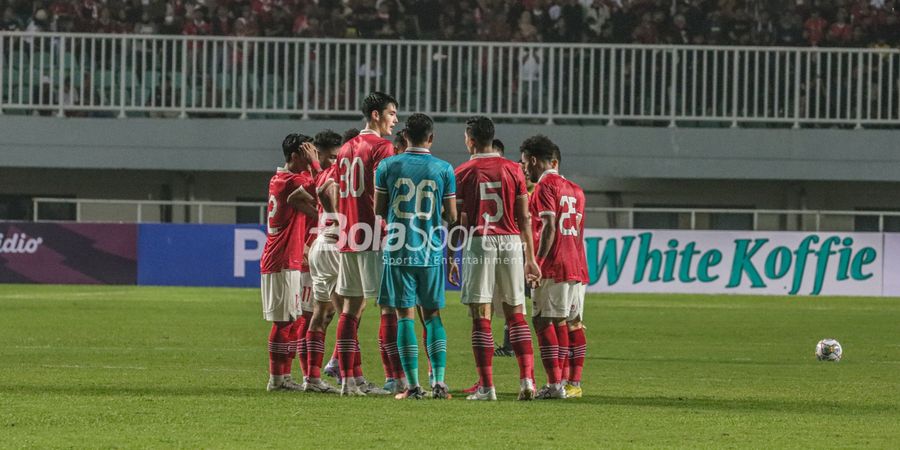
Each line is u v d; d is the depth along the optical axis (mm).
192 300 74000
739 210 86500
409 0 100250
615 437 24531
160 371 37781
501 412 28047
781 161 92562
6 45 93938
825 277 83625
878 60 91438
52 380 34688
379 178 30172
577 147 92688
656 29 98688
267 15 99375
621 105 92062
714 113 90688
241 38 91250
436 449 22797
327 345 47938
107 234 87062
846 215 91375
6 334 51219
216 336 51312
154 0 100062
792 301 79438
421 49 91688
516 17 99562
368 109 31906
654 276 83938
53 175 97250
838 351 44156
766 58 89875
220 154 93375
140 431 24688
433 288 30484
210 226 86625
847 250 83688
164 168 93750
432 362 30844
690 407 29906
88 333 52062
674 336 54656
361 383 32781
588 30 98812
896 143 91812
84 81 93375
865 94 93938
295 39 90938
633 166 92938
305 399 30312
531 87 91750
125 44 92062
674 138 92812
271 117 94875
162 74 92250
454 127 91625
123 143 93750
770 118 91312
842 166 92312
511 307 30984
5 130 93750
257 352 44656
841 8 98125
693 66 90562
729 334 56000
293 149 32469
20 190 97500
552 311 31766
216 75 92500
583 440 24094
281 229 32469
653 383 36281
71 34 91875
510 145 92188
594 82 94312
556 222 31906
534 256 31672
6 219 97938
